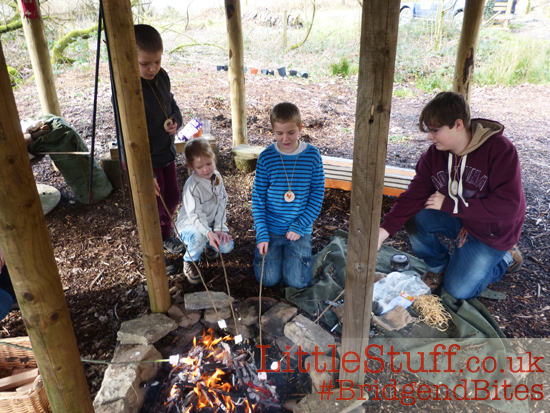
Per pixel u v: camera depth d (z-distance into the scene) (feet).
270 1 35.14
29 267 3.92
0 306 6.66
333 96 22.06
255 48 28.17
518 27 30.17
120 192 12.73
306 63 26.35
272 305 8.16
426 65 25.08
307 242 8.96
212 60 26.43
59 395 4.61
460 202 7.59
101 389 6.17
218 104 19.57
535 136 17.53
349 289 5.62
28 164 3.74
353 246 5.29
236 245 10.77
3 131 3.48
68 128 11.81
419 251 9.18
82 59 22.07
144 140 6.56
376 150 4.65
